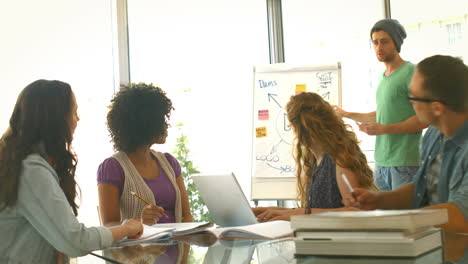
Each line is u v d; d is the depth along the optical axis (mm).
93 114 3406
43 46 3283
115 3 3557
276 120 3646
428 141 1716
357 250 1017
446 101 1430
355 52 4133
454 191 1469
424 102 1464
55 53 3324
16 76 3184
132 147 2254
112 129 2295
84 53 3434
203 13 3885
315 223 1061
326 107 2084
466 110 1443
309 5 4180
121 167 2178
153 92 2322
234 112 3887
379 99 3281
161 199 2207
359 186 1901
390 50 3207
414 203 1687
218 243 1444
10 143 1578
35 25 3258
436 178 1645
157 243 1535
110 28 3564
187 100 3805
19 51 3201
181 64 3793
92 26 3477
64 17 3365
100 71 3490
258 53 4117
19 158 1530
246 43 4051
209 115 3855
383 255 992
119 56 3541
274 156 3592
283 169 3549
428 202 1678
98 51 3494
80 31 3422
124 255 1342
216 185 1863
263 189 3557
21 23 3211
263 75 3762
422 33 4000
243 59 4016
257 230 1525
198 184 2002
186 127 3801
